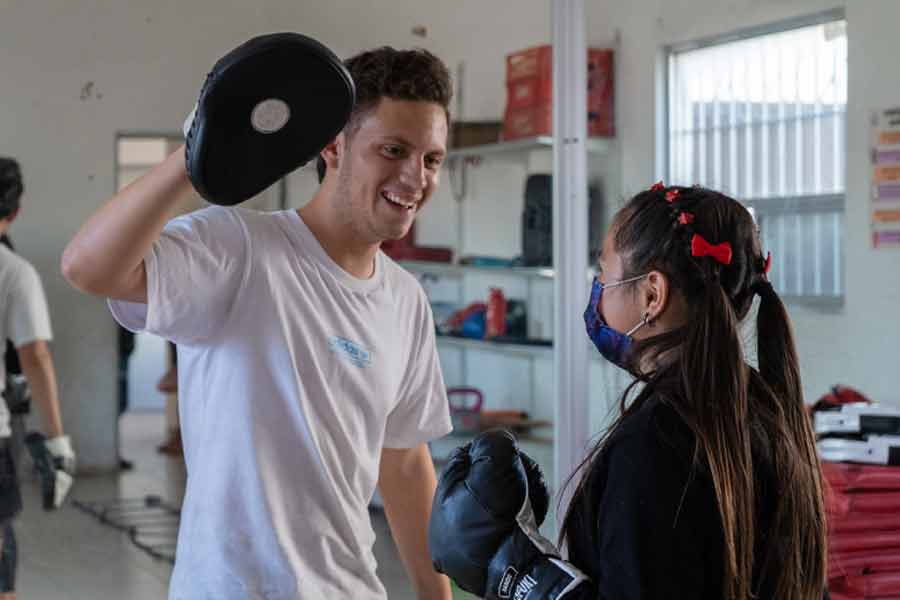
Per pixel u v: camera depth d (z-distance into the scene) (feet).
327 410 5.81
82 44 27.40
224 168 4.74
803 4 16.74
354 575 5.89
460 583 5.21
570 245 11.74
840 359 15.98
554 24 11.73
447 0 26.13
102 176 27.68
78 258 4.96
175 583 5.81
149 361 39.40
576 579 4.60
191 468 5.87
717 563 4.42
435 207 26.78
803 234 17.12
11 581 11.37
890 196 15.11
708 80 19.06
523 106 21.15
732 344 4.64
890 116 15.08
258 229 5.77
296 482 5.72
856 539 8.59
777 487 4.76
